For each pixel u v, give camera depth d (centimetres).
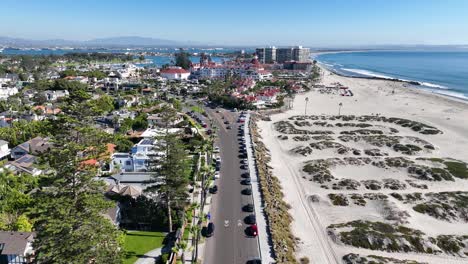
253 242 5216
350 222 6244
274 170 8731
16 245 4438
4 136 9450
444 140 11544
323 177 8250
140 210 5609
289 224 6044
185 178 5544
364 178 8438
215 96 17238
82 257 3309
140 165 7875
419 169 8644
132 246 5012
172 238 5256
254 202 6525
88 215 3484
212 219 5862
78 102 3672
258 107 16088
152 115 12300
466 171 8644
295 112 16275
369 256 5175
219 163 8550
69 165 3522
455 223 6362
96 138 3844
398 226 6100
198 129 11644
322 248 5434
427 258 5291
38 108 12900
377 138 11475
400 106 17575
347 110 16762
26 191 6506
